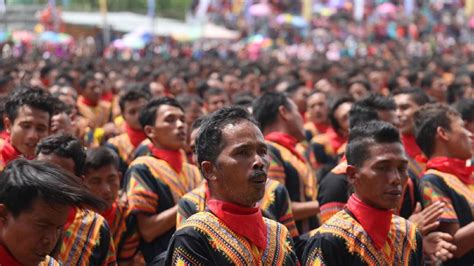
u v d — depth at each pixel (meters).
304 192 5.90
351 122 6.23
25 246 2.89
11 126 5.39
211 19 49.53
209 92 10.53
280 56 34.41
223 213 3.41
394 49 36.06
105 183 5.18
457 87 11.95
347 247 3.90
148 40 35.66
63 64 17.78
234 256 3.35
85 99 11.60
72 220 4.23
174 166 5.75
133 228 5.47
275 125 6.08
